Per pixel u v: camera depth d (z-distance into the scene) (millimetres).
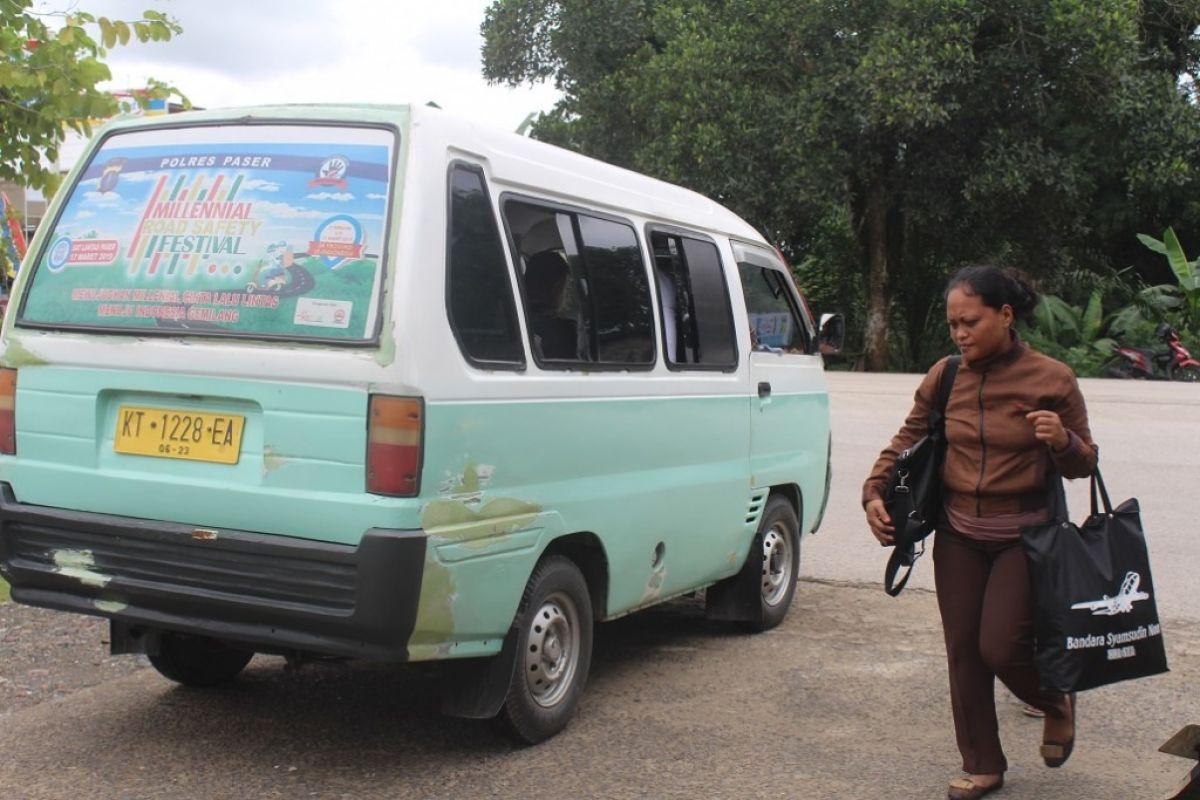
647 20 25641
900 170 24312
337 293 3924
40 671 5383
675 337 5477
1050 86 23141
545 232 4594
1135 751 4715
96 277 4340
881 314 25906
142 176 4402
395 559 3744
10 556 4402
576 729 4828
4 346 4434
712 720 4984
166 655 4977
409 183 3953
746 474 6023
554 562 4602
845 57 22875
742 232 6434
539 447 4395
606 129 25969
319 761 4414
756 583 6230
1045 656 3793
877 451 12406
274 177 4156
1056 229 25938
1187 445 12867
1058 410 4008
